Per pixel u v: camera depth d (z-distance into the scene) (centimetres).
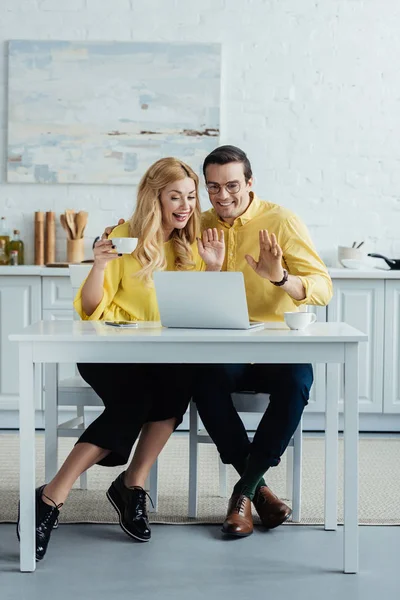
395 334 496
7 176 539
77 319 354
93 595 256
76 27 534
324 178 544
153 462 312
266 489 325
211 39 537
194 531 318
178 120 536
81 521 327
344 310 494
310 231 545
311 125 541
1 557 289
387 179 545
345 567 275
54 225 537
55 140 537
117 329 288
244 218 337
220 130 538
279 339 269
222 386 317
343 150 543
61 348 272
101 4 534
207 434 352
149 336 268
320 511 343
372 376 498
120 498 307
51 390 336
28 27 534
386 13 538
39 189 543
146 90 534
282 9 537
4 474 402
